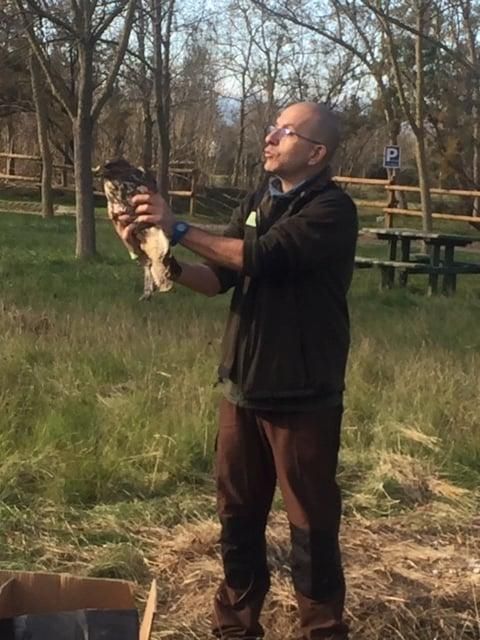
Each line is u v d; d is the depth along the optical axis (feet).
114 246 64.69
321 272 11.32
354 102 121.39
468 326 37.52
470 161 106.93
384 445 20.45
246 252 10.85
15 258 53.31
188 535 15.81
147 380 23.65
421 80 68.28
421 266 50.16
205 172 145.07
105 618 9.68
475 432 21.35
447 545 16.38
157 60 79.05
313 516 11.62
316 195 11.32
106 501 17.37
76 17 52.29
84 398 22.07
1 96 112.98
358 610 13.53
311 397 11.41
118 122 120.67
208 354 26.11
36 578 10.63
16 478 17.47
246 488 12.00
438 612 13.66
